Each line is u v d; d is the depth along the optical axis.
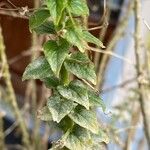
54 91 0.33
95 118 0.33
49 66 0.32
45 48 0.30
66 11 0.30
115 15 0.81
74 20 0.31
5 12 0.49
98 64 0.73
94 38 0.31
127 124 0.80
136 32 0.59
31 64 0.32
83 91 0.32
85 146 0.33
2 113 0.76
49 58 0.30
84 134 0.33
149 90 0.68
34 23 0.30
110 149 0.78
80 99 0.32
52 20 0.31
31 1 0.41
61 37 0.31
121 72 0.84
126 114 0.80
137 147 0.86
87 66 0.32
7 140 0.94
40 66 0.32
